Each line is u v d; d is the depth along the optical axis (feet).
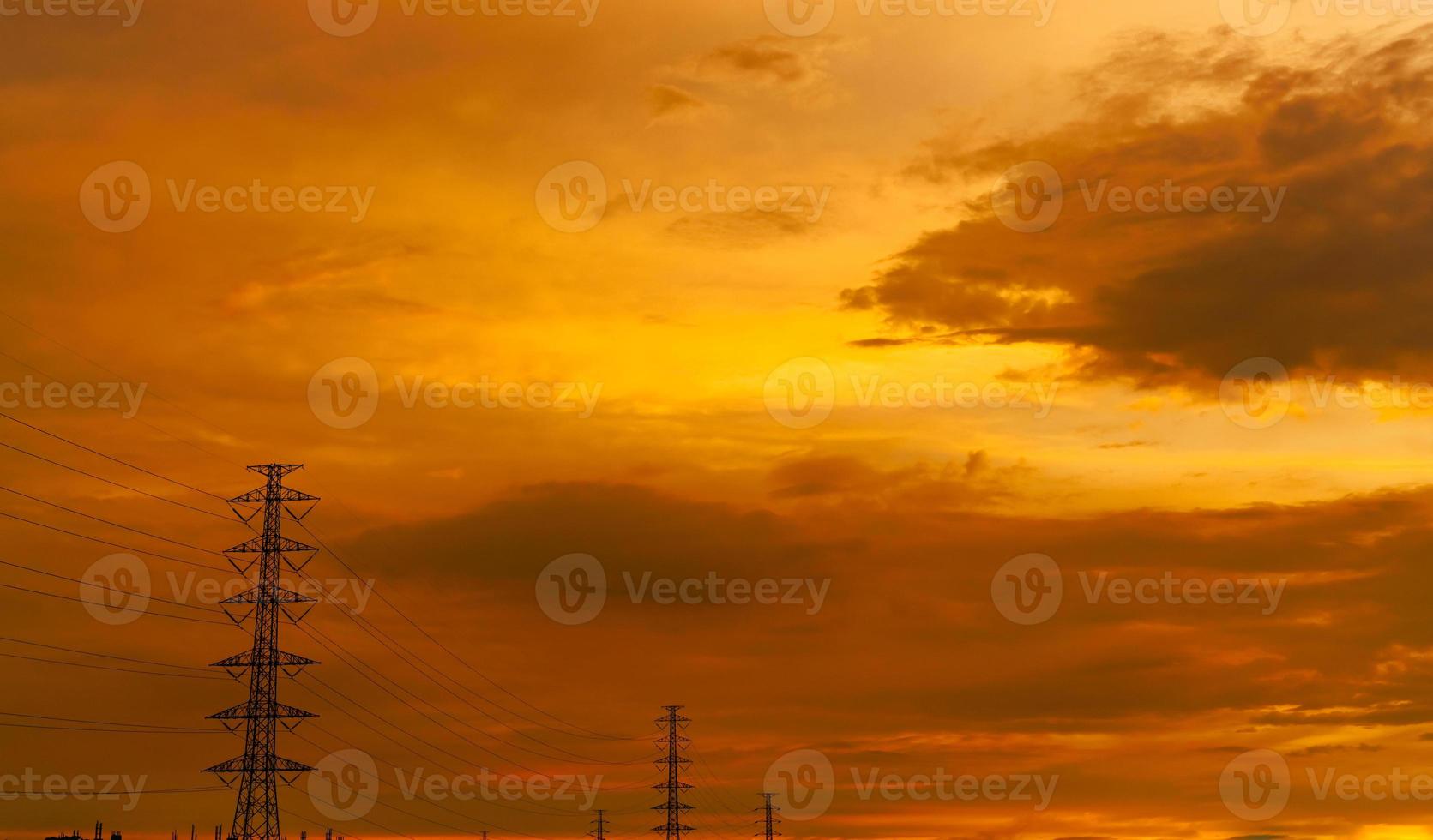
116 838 337.52
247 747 266.98
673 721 465.06
